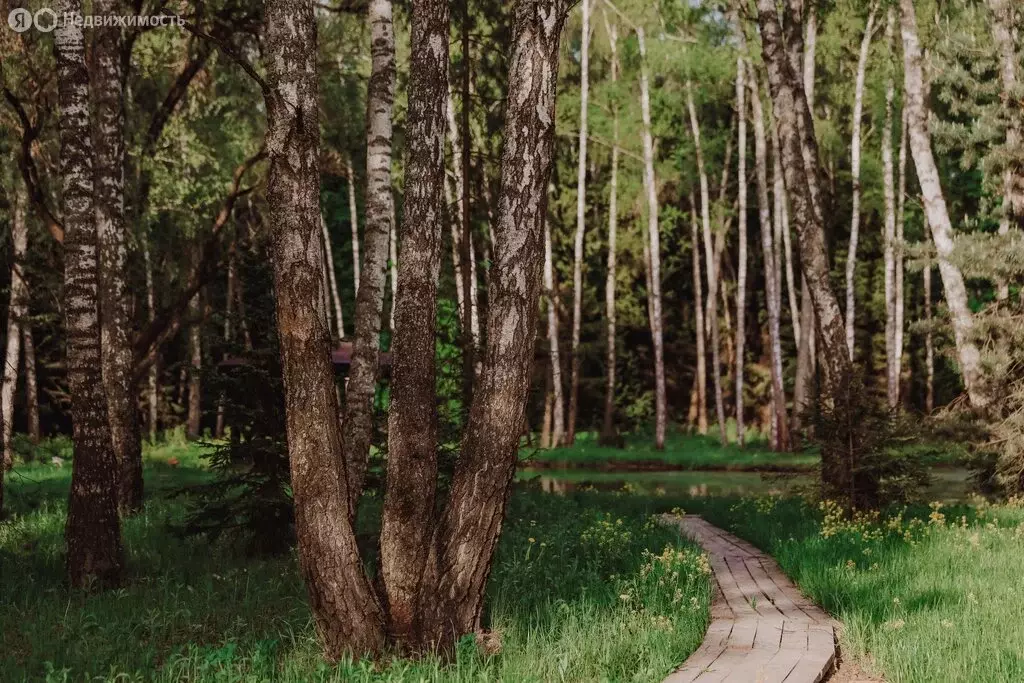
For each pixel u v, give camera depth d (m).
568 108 36.84
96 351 9.74
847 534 11.84
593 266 42.84
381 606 6.65
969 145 19.03
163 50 20.11
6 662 6.69
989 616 7.50
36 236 20.52
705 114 42.47
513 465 6.74
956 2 23.30
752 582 9.91
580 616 7.57
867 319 42.03
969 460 17.56
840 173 38.66
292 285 6.61
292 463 6.62
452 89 19.19
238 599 8.98
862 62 31.67
